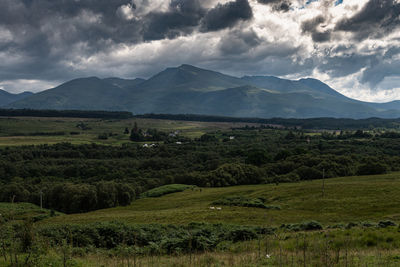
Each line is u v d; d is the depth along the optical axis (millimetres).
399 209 54375
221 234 28938
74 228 26859
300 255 18000
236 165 122000
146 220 58156
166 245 23188
